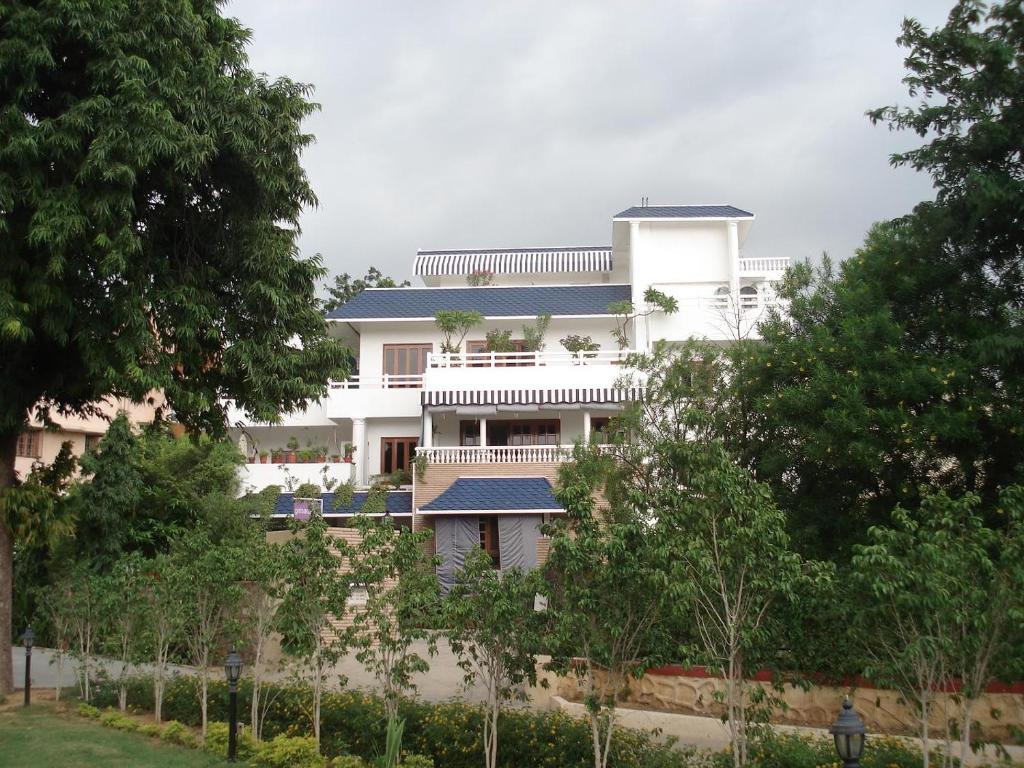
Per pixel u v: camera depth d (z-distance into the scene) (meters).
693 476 11.64
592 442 22.67
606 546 11.15
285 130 19.05
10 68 16.44
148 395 20.98
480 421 39.41
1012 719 14.45
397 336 43.47
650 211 45.28
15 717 17.50
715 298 41.44
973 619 9.64
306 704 16.17
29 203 16.39
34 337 17.72
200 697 17.38
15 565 29.83
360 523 14.27
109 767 13.23
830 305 21.30
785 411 19.44
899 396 17.91
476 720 14.21
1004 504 10.72
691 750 13.34
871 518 18.89
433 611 13.13
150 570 18.39
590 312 42.53
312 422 44.03
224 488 35.53
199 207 19.59
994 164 17.67
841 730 8.25
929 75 18.23
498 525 33.69
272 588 14.85
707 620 11.87
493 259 51.34
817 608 13.89
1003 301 18.73
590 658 11.62
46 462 41.69
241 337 19.86
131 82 16.59
